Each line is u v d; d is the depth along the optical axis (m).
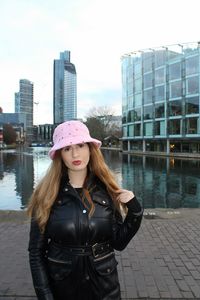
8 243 6.38
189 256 5.66
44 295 2.13
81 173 2.36
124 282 4.66
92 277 2.14
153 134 68.31
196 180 26.72
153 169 36.00
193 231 7.20
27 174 32.91
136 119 75.00
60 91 175.62
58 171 2.32
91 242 2.17
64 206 2.20
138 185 24.47
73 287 2.14
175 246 6.19
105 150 100.31
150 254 5.77
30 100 187.88
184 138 60.62
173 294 4.32
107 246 2.25
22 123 181.50
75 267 2.12
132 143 80.56
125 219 2.34
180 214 8.82
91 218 2.16
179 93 61.47
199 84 57.50
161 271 5.04
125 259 5.54
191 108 58.91
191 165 40.50
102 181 2.37
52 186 2.26
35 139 184.25
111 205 2.29
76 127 2.35
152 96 68.50
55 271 2.16
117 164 43.16
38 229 2.22
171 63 63.06
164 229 7.36
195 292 4.38
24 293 4.38
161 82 65.81
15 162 49.91
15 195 20.73
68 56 178.25
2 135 146.88
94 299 2.17
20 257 5.62
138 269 5.12
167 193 20.92
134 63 75.25
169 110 63.56
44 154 77.00
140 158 56.44
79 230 2.13
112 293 2.20
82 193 2.25
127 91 79.62
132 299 4.20
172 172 32.66
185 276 4.86
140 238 6.70
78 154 2.28
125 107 81.19
